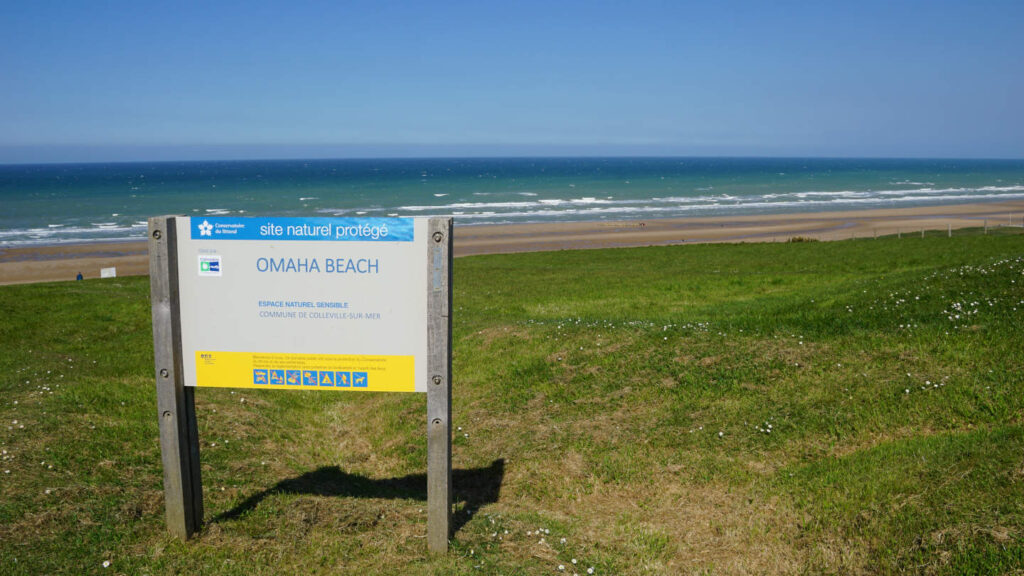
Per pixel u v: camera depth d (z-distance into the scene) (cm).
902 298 1448
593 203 11162
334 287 632
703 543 671
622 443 930
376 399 1263
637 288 2691
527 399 1133
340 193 13675
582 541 685
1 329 1892
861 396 962
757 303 1914
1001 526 577
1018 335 1066
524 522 725
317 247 627
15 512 678
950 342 1089
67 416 1007
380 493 832
